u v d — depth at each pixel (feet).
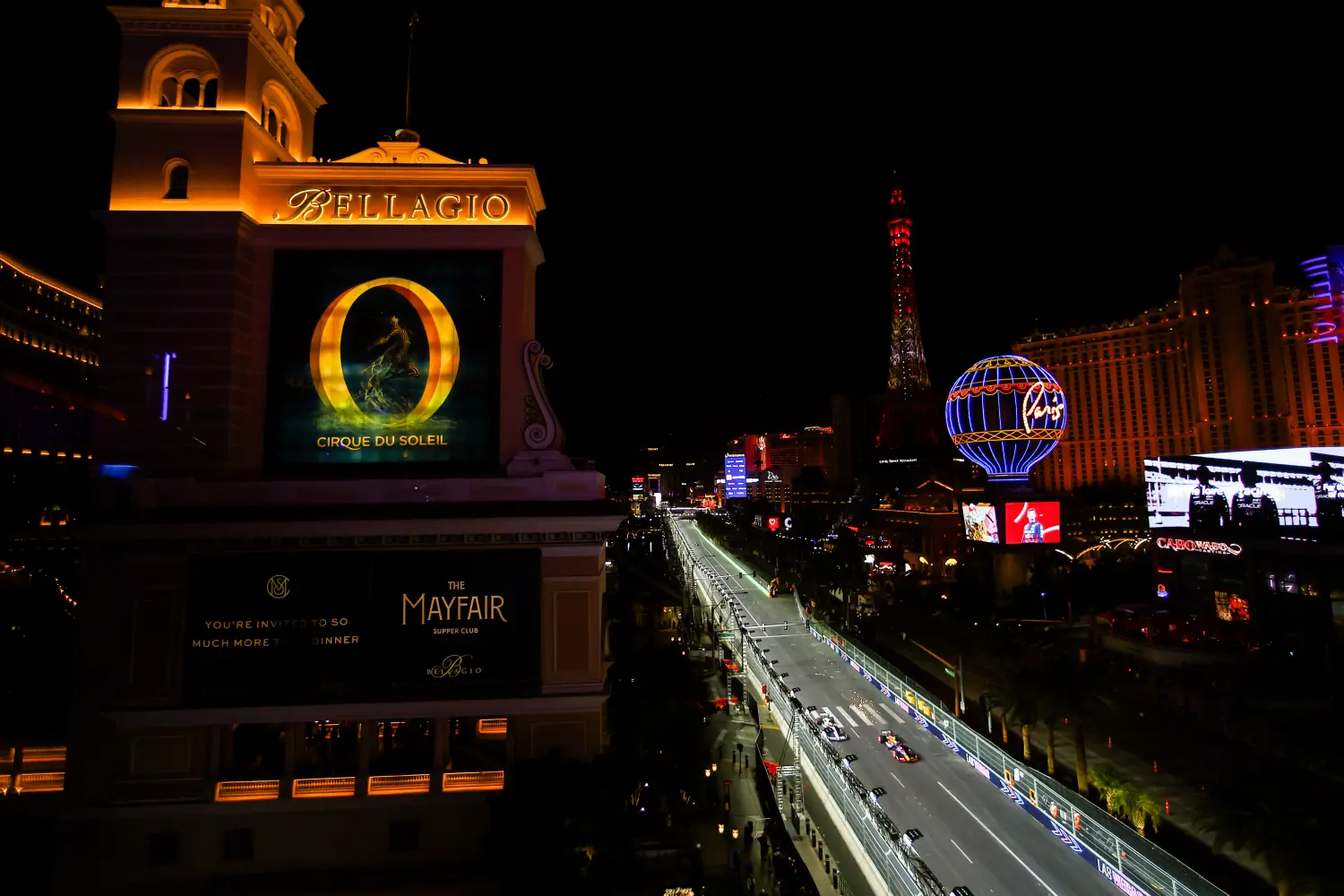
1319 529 254.47
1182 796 157.17
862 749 192.13
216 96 106.42
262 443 102.73
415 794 95.55
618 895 91.09
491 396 105.09
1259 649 264.31
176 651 95.91
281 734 104.53
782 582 489.67
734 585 530.68
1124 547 485.56
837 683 259.80
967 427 406.00
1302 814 103.45
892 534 618.44
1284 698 219.00
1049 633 326.03
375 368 104.58
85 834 94.27
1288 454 270.05
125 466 98.63
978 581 408.46
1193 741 189.78
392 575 98.48
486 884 92.17
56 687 134.82
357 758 104.17
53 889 92.79
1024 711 167.73
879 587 459.73
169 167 103.14
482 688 97.19
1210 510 305.94
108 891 93.20
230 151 103.65
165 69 105.50
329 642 96.73
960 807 154.20
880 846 132.67
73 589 162.71
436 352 105.09
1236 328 618.44
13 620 152.05
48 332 182.39
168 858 94.84
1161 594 337.93
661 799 141.18
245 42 105.81
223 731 97.35
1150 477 343.67
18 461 116.57
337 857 95.40
